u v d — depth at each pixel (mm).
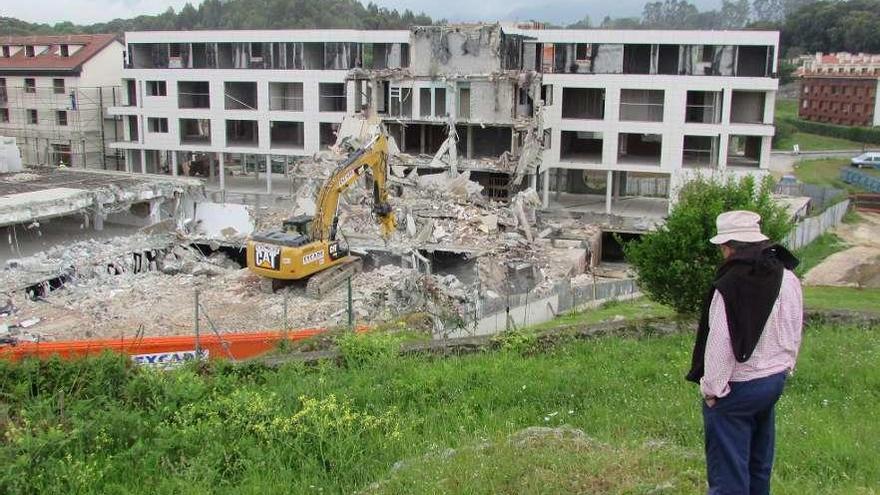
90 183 37406
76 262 28875
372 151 27859
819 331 14531
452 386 10867
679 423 9000
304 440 8930
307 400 9672
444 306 24078
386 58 54438
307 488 7930
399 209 35938
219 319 23750
